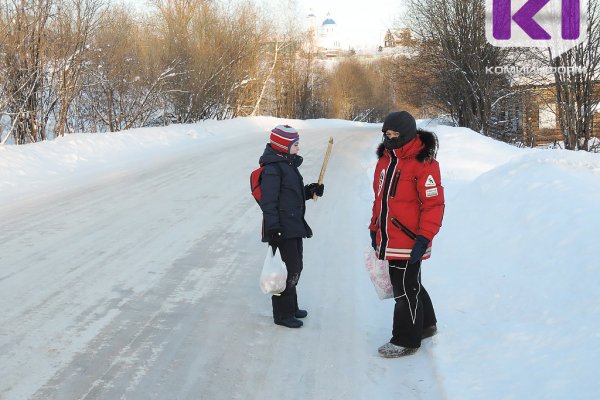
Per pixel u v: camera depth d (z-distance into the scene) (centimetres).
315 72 4891
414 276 359
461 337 375
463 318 403
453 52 2070
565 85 1420
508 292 411
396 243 356
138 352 367
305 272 537
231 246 616
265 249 607
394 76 2652
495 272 450
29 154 1161
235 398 316
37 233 656
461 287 454
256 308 448
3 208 791
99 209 786
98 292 473
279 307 412
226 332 401
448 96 2341
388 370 350
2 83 1262
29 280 498
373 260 378
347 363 359
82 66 1560
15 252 580
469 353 353
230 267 546
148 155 1405
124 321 415
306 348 379
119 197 870
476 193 630
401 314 363
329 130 2691
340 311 445
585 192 496
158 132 1747
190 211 778
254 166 1198
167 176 1070
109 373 338
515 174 602
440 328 390
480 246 515
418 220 354
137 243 620
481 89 1986
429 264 528
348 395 321
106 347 372
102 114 1991
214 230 680
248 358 363
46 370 340
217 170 1143
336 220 738
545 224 462
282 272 396
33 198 862
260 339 391
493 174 642
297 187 406
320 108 5116
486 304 411
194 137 1848
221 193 905
